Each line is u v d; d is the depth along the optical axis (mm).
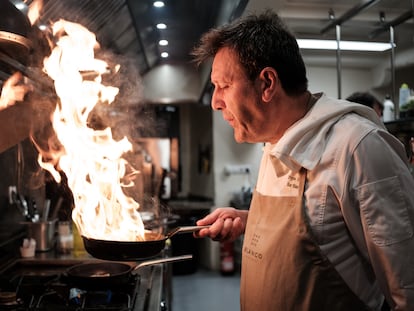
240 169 5438
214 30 1234
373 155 1017
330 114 1130
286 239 1131
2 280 1623
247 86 1139
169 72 5578
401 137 2568
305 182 1131
